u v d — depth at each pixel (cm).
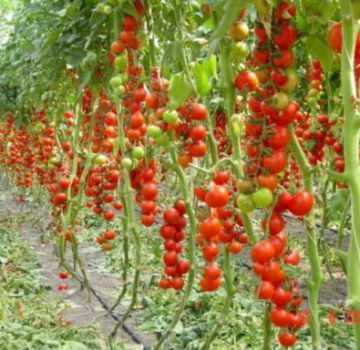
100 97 168
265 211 73
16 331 152
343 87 61
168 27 137
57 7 165
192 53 136
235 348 152
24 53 186
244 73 87
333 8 77
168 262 108
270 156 68
